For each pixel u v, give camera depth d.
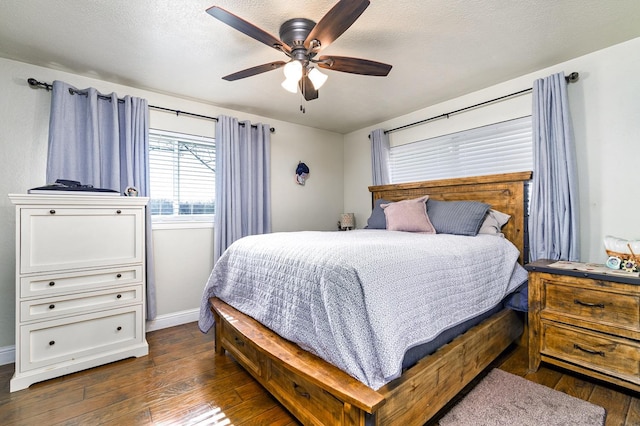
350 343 1.16
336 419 1.18
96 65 2.30
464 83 2.69
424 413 1.31
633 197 2.03
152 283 2.72
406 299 1.29
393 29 1.88
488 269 1.91
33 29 1.84
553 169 2.27
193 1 1.60
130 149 2.58
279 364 1.45
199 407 1.60
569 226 2.17
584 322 1.76
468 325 1.76
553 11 1.72
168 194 2.98
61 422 1.49
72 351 1.97
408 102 3.15
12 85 2.21
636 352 1.59
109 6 1.64
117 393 1.73
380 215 3.20
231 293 2.09
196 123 3.08
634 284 1.59
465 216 2.48
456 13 1.73
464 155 3.02
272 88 2.76
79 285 2.00
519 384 1.78
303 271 1.43
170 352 2.28
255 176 3.44
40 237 1.87
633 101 2.03
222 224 3.08
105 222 2.10
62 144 2.28
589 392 1.70
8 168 2.19
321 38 1.55
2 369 2.05
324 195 4.20
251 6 1.64
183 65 2.31
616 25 1.86
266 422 1.49
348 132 4.35
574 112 2.26
